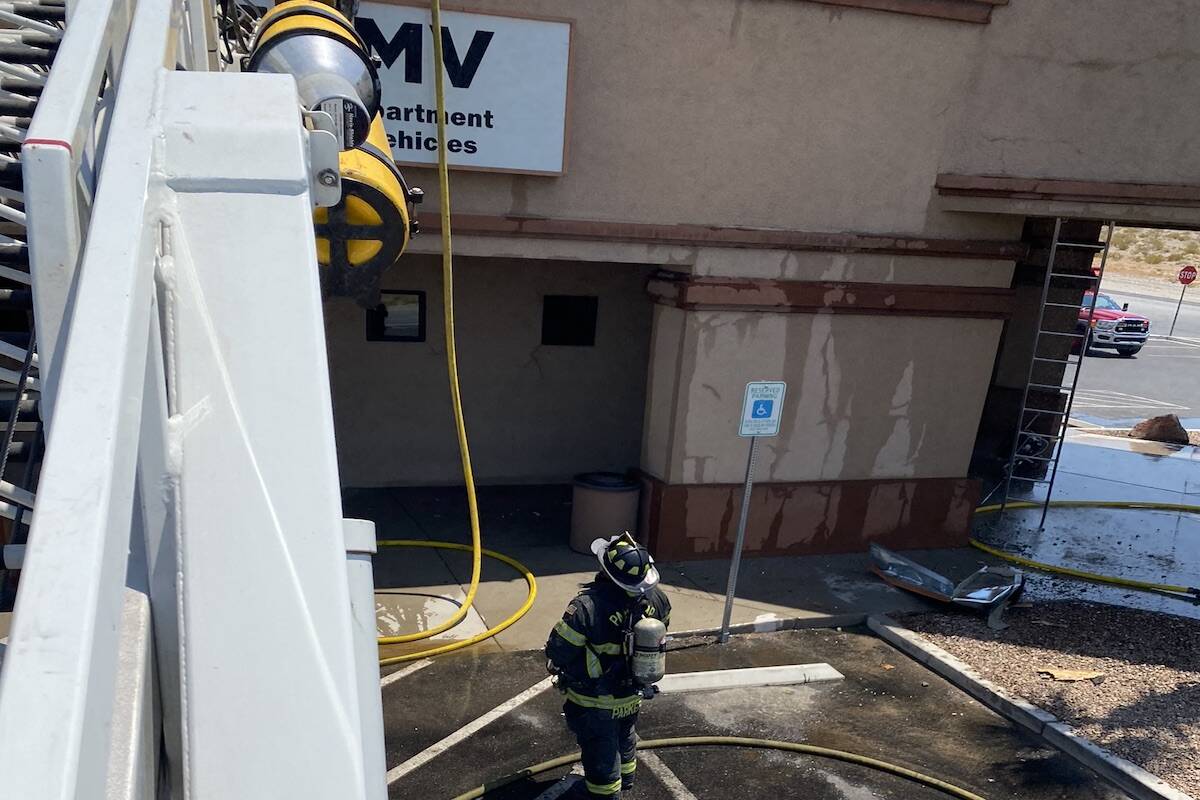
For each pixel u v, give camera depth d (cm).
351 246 424
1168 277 4647
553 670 452
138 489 126
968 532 934
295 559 115
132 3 216
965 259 841
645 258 758
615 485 830
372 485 996
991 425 1307
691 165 749
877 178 800
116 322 111
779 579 816
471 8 654
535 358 1012
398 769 520
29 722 79
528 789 507
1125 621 773
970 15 764
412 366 975
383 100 657
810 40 745
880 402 862
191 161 147
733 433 826
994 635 728
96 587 89
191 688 106
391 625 688
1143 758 553
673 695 621
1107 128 794
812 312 813
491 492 1009
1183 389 2195
